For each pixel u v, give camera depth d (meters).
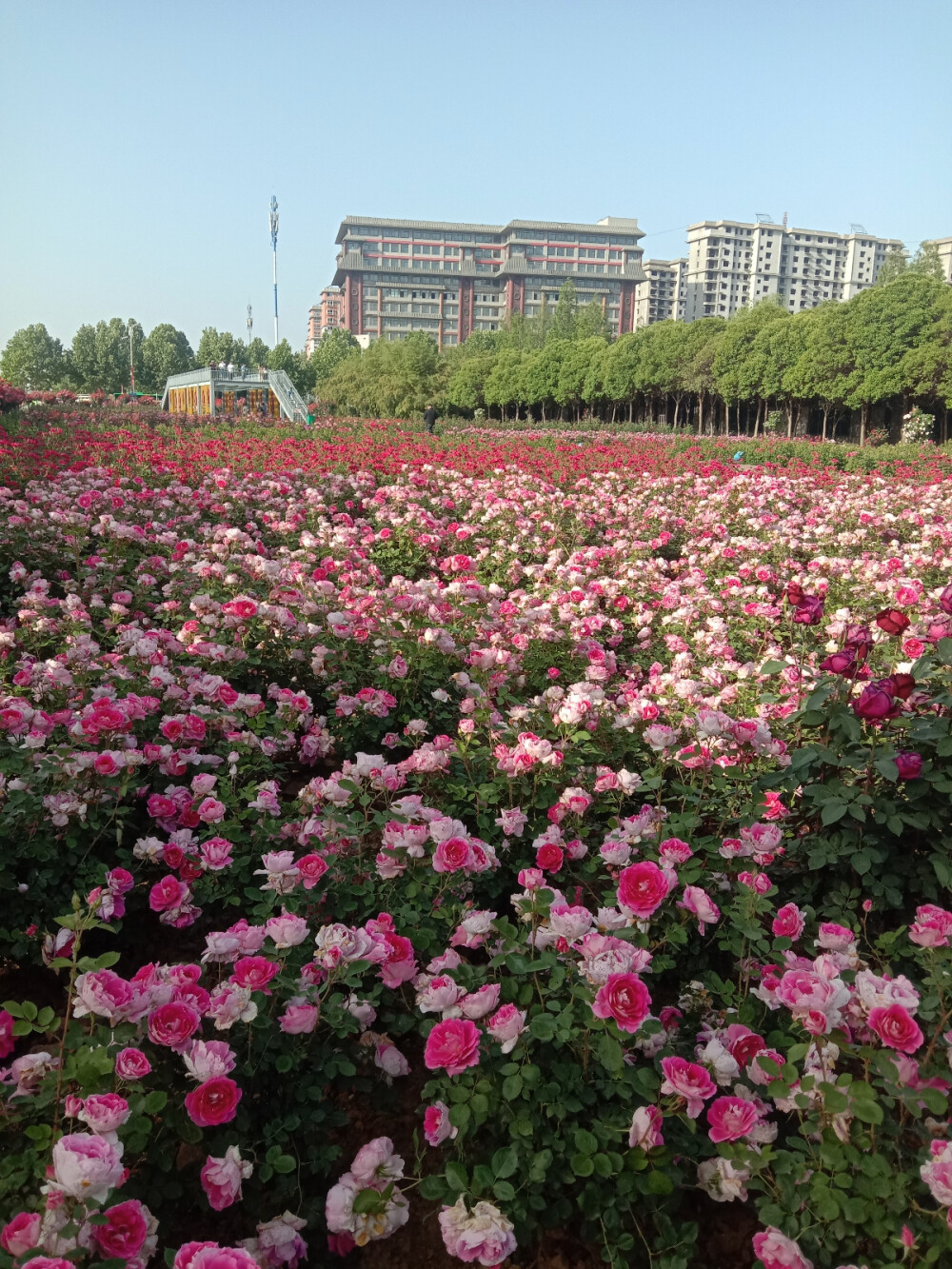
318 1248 2.18
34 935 2.93
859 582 8.08
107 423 27.56
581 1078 2.16
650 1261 2.04
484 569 8.89
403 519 9.76
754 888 2.75
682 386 60.94
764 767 3.74
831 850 3.04
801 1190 1.96
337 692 4.99
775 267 170.25
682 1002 2.71
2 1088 1.97
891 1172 1.91
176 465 13.27
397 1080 2.74
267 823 3.39
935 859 2.93
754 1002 2.59
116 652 4.72
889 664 4.64
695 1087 1.93
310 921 2.92
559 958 2.43
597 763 4.10
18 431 19.70
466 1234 1.82
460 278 164.62
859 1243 1.91
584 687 3.99
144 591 6.61
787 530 10.62
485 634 5.52
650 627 6.71
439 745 3.64
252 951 2.34
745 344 56.00
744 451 23.73
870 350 46.50
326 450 16.05
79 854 3.19
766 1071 2.05
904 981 2.07
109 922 2.96
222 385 48.12
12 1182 1.81
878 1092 2.06
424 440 23.73
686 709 4.25
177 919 3.02
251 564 6.62
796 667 4.66
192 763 3.76
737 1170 2.02
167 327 118.44
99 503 8.89
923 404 49.34
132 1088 1.97
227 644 5.23
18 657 4.94
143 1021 2.07
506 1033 2.04
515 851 3.48
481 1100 2.05
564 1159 2.10
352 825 3.05
